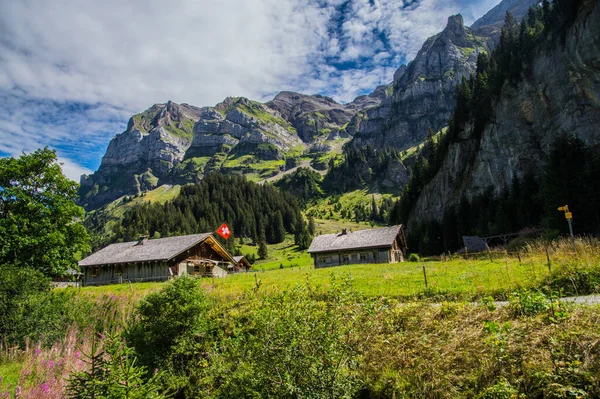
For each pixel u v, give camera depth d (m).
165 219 162.00
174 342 14.61
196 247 52.47
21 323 16.34
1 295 16.80
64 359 13.26
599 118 58.47
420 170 110.88
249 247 149.50
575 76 63.28
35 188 33.06
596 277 13.41
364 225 178.25
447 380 8.59
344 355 8.45
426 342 9.88
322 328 8.27
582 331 8.14
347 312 8.58
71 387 7.86
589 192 40.28
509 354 8.32
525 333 8.77
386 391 9.11
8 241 29.39
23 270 19.06
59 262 32.91
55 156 34.16
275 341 8.74
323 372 8.17
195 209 178.38
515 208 61.59
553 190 45.28
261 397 8.67
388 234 55.94
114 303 20.81
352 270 30.92
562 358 7.72
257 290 18.64
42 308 17.45
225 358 12.05
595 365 7.24
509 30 104.62
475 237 60.38
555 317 9.09
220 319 16.09
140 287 31.42
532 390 7.49
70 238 34.69
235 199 186.75
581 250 18.36
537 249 24.05
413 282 18.72
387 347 9.94
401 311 11.49
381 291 17.38
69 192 35.16
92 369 7.76
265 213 183.12
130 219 174.38
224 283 27.16
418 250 86.81
